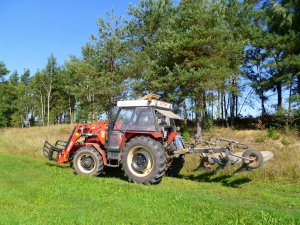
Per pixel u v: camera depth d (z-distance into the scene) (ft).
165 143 33.06
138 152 30.89
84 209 20.61
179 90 66.85
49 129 87.20
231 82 81.41
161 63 70.38
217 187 29.55
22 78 232.12
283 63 73.05
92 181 28.89
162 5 82.79
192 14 66.23
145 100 32.42
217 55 66.44
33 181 28.25
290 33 75.66
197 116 68.13
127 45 80.18
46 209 20.35
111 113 34.22
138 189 26.48
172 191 26.50
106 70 79.97
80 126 36.50
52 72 174.81
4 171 32.01
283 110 71.46
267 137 66.85
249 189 28.68
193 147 32.45
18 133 81.25
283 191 28.40
